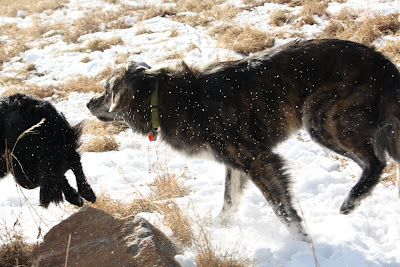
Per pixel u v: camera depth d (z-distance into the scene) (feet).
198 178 9.21
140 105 7.95
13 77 16.06
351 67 7.50
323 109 7.60
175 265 6.68
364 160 7.66
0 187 9.33
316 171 8.93
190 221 7.64
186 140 7.85
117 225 6.95
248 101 7.61
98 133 11.27
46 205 7.60
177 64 7.95
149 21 19.81
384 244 7.20
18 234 7.55
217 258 6.86
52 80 15.57
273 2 18.52
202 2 20.42
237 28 15.83
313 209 7.97
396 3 15.38
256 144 7.61
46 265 6.72
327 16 15.64
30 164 7.59
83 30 20.51
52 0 29.17
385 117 7.58
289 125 7.80
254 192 8.56
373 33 13.19
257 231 7.63
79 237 6.95
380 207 7.86
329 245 7.11
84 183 7.84
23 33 22.11
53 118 7.65
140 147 10.68
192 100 7.71
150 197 8.60
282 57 7.65
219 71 7.77
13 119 7.57
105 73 14.88
